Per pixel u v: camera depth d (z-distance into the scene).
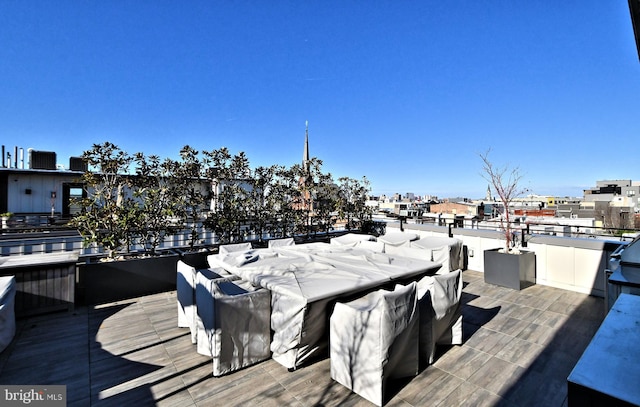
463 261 6.57
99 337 3.25
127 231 4.87
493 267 5.40
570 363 2.77
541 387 2.41
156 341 3.16
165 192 5.34
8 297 3.03
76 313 3.93
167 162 5.43
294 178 7.40
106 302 4.35
